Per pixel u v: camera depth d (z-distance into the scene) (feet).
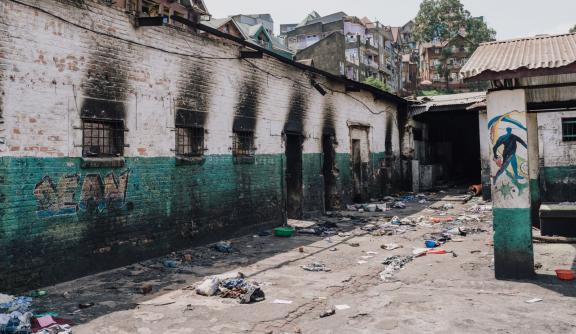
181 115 30.76
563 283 21.58
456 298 19.80
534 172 36.99
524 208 22.49
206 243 32.96
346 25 176.65
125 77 26.55
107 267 25.34
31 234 21.40
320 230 38.86
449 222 43.37
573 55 21.36
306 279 23.57
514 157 22.70
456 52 197.16
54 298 20.29
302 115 46.24
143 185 27.76
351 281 23.17
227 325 16.96
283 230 36.73
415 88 216.54
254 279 23.58
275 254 29.99
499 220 22.94
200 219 32.48
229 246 31.53
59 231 22.74
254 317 17.80
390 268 25.59
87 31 24.29
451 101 73.67
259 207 39.29
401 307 18.75
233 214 35.99
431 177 79.36
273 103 41.42
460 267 25.29
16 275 20.68
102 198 25.11
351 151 57.41
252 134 38.60
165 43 29.48
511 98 22.81
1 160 20.15
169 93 29.76
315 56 138.62
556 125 54.49
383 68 192.95
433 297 20.03
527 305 18.57
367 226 40.88
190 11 65.10
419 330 16.14
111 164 25.45
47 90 22.20
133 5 42.19
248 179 37.93
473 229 38.68
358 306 19.02
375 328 16.46
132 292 21.27
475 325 16.47
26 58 21.26
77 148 23.71
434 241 32.01
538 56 22.72
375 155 64.54
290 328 16.70
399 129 74.79
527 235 22.48
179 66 30.63
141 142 27.61
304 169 46.50
